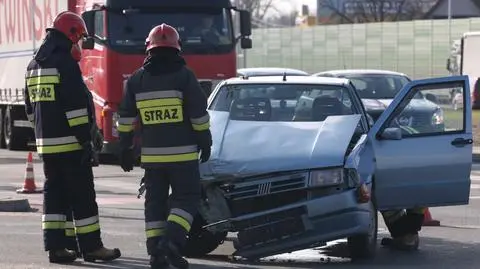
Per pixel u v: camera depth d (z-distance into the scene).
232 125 15.15
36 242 15.88
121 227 18.25
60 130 13.52
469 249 16.33
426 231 18.66
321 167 13.76
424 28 89.38
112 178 27.78
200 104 12.58
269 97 16.17
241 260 14.69
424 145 15.53
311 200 13.58
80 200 13.73
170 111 12.59
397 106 15.62
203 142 12.69
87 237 13.83
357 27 96.31
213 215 13.80
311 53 101.75
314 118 15.67
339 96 16.09
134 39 29.03
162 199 12.91
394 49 92.50
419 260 15.07
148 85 12.62
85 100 13.48
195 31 29.53
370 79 33.53
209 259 14.80
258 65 108.62
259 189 13.76
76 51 13.76
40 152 13.62
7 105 39.25
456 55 67.12
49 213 13.79
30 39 36.16
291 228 13.59
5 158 35.03
